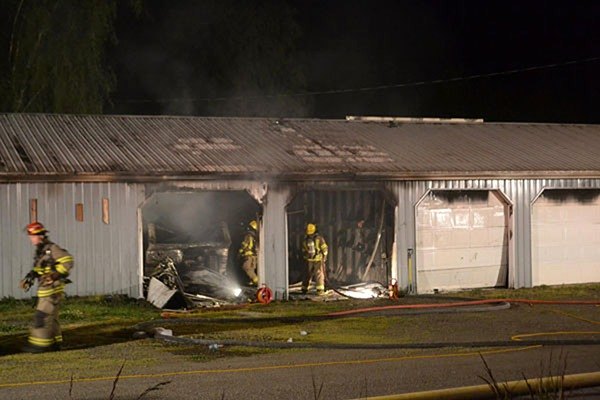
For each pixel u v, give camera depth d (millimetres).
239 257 18969
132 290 16203
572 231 20547
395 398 6895
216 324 13633
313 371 9438
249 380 8953
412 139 21047
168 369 9617
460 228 19312
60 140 17312
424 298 17766
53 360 10227
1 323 13383
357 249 19812
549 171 19453
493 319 14430
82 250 15836
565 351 10836
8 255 15312
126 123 19156
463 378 8977
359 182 17906
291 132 20156
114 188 16094
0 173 14969
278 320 14055
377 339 12094
